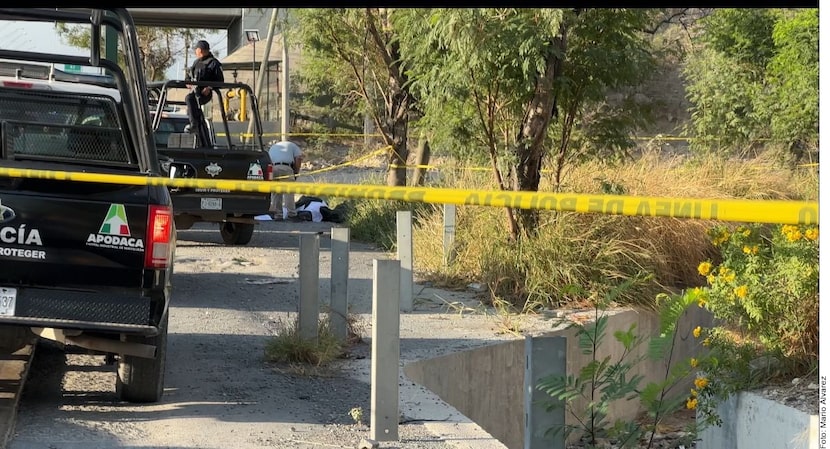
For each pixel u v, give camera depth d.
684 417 12.39
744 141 27.12
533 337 6.12
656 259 14.58
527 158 14.95
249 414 8.29
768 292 8.89
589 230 14.26
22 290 7.57
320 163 44.78
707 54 28.28
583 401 10.77
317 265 10.59
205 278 15.99
